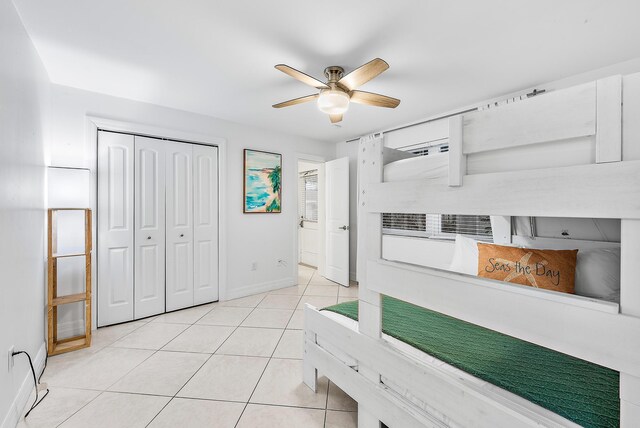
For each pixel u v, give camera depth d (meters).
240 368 2.10
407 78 2.43
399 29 1.77
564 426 0.83
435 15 1.64
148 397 1.77
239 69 2.28
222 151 3.56
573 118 0.74
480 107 2.96
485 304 0.93
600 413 0.88
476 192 0.94
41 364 2.07
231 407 1.69
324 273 4.95
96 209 2.73
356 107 3.12
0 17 1.42
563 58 2.10
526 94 2.64
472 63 2.18
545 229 2.26
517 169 0.86
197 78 2.44
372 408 1.37
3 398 1.43
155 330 2.74
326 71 2.25
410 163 1.17
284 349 2.39
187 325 2.86
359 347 1.45
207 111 3.28
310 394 1.82
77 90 2.62
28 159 1.86
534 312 0.83
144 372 2.04
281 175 4.18
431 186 1.08
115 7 1.59
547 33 1.80
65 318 2.58
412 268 1.16
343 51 2.02
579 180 0.74
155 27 1.76
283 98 2.88
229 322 2.94
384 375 1.31
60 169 2.42
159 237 3.12
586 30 1.77
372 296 1.38
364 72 1.87
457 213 0.99
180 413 1.63
